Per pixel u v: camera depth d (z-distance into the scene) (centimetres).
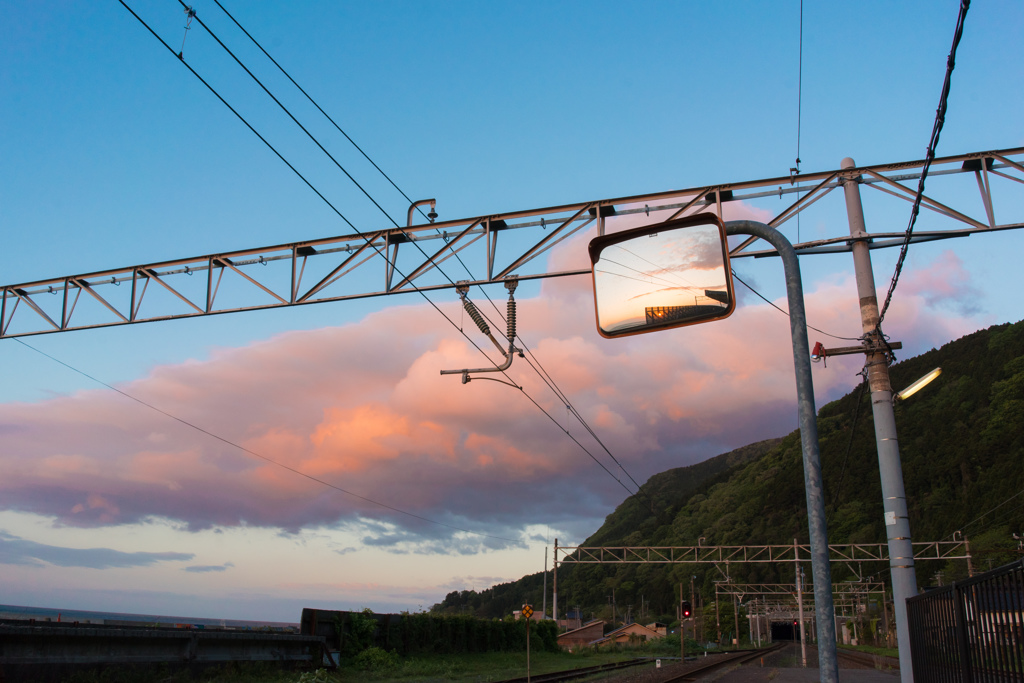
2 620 1800
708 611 12412
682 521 18512
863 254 1480
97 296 2145
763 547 4500
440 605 19350
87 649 1714
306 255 1939
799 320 496
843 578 11300
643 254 491
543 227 1730
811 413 475
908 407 14625
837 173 1545
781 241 511
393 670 2942
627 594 16925
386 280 1817
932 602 1051
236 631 2267
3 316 2217
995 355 13325
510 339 1755
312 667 2531
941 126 809
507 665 3916
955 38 668
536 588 18688
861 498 12656
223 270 1998
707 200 1639
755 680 2895
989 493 9650
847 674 3272
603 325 494
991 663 786
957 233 1469
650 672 3338
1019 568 695
